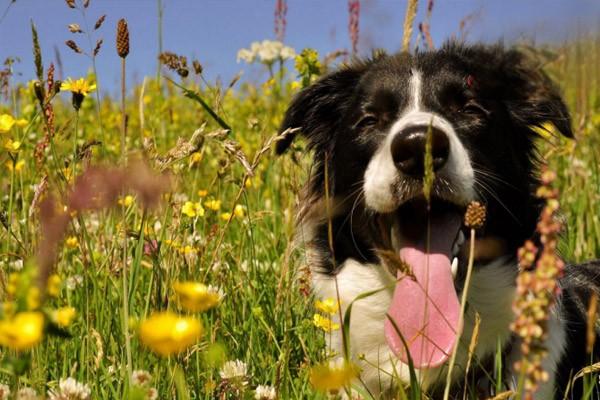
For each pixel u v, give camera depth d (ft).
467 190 1.93
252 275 2.30
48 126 1.86
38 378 1.64
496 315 2.03
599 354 2.18
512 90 2.27
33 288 0.99
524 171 2.20
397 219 2.01
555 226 1.05
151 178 0.97
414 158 1.90
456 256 1.97
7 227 1.87
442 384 2.04
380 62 2.30
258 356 2.01
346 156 2.21
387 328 1.91
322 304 1.81
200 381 1.81
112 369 1.77
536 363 1.08
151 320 0.96
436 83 2.14
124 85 1.85
